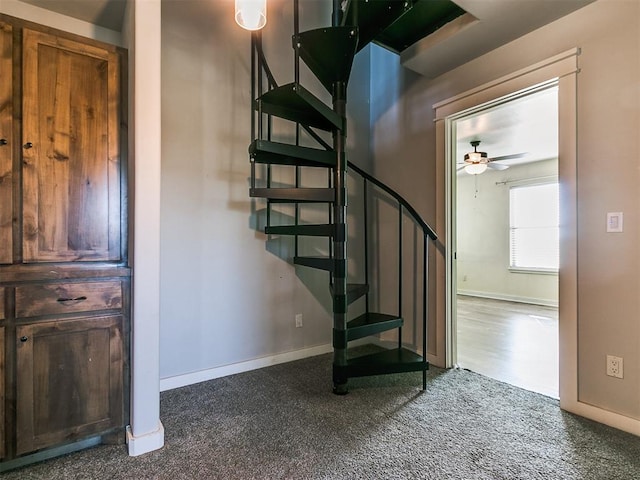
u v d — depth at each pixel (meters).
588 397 1.99
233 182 2.66
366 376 2.41
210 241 2.55
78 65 1.68
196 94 2.50
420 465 1.55
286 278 2.93
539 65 2.19
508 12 2.05
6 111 1.52
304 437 1.77
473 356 3.12
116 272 1.68
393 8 2.04
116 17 2.06
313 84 3.11
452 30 2.28
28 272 1.51
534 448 1.69
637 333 1.82
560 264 2.11
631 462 1.58
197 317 2.50
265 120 2.82
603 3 1.94
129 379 1.71
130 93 1.76
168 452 1.65
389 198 3.28
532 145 5.04
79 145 1.68
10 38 1.53
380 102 3.38
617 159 1.89
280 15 2.91
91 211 1.70
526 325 4.42
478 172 5.05
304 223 3.03
